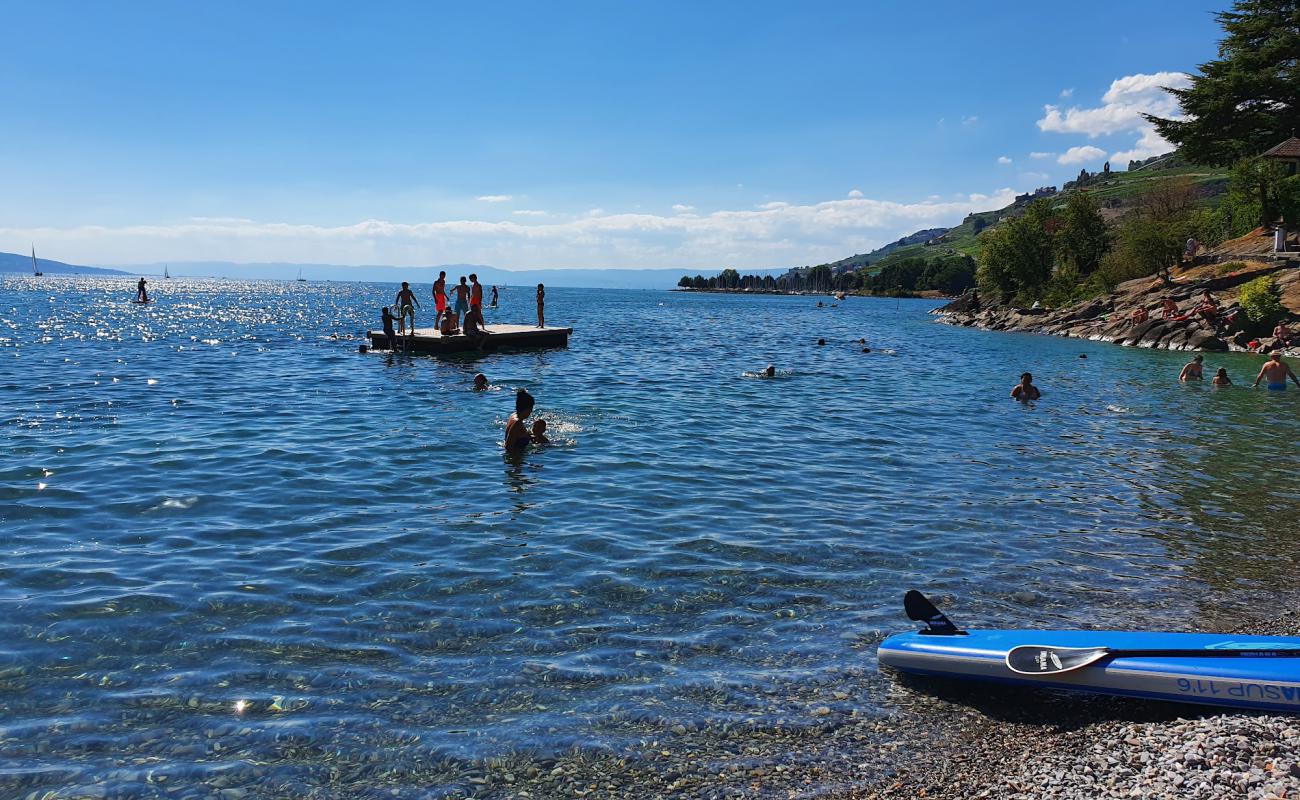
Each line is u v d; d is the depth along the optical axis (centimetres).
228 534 933
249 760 501
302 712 557
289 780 484
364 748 518
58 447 1364
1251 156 6456
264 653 640
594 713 569
